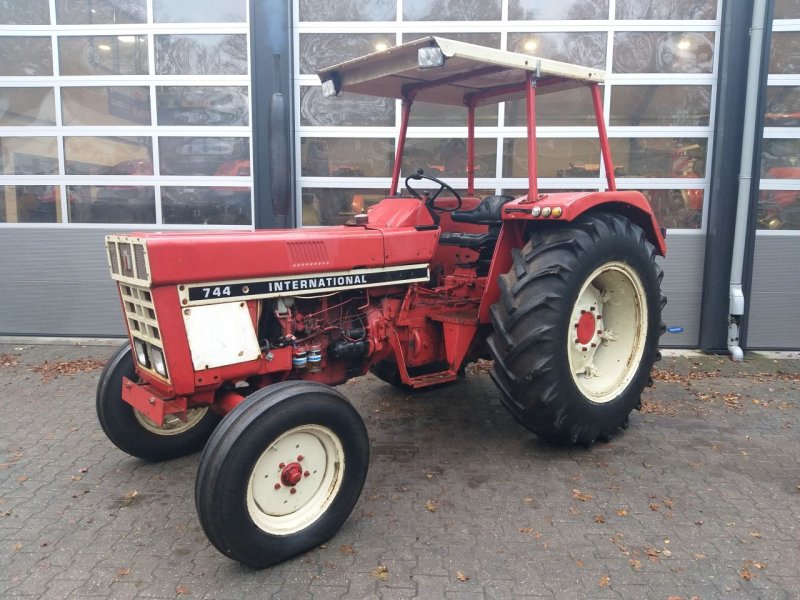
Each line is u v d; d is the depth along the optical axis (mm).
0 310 6301
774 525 2795
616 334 3863
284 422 2441
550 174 5965
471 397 4586
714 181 5715
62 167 6145
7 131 6137
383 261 3250
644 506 2959
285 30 5734
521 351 3232
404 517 2857
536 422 3365
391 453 3578
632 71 5785
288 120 5832
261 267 2779
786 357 5762
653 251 3850
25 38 6051
